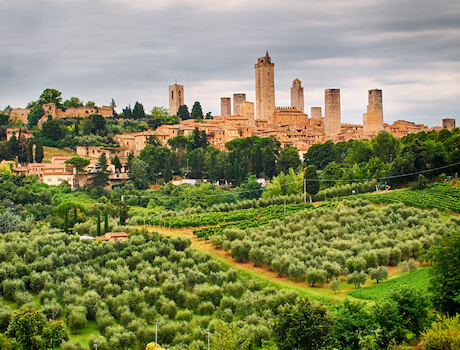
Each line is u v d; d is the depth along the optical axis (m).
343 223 146.50
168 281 111.00
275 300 102.25
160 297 105.62
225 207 183.62
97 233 152.75
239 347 86.50
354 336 82.62
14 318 89.62
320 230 142.38
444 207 156.38
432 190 178.00
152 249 127.88
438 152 197.00
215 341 85.31
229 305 104.38
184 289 114.12
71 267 119.00
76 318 97.62
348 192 190.25
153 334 93.12
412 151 195.62
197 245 141.38
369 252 117.44
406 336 85.00
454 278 87.50
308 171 189.50
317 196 186.50
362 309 86.88
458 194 169.88
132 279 113.69
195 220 161.12
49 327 89.94
